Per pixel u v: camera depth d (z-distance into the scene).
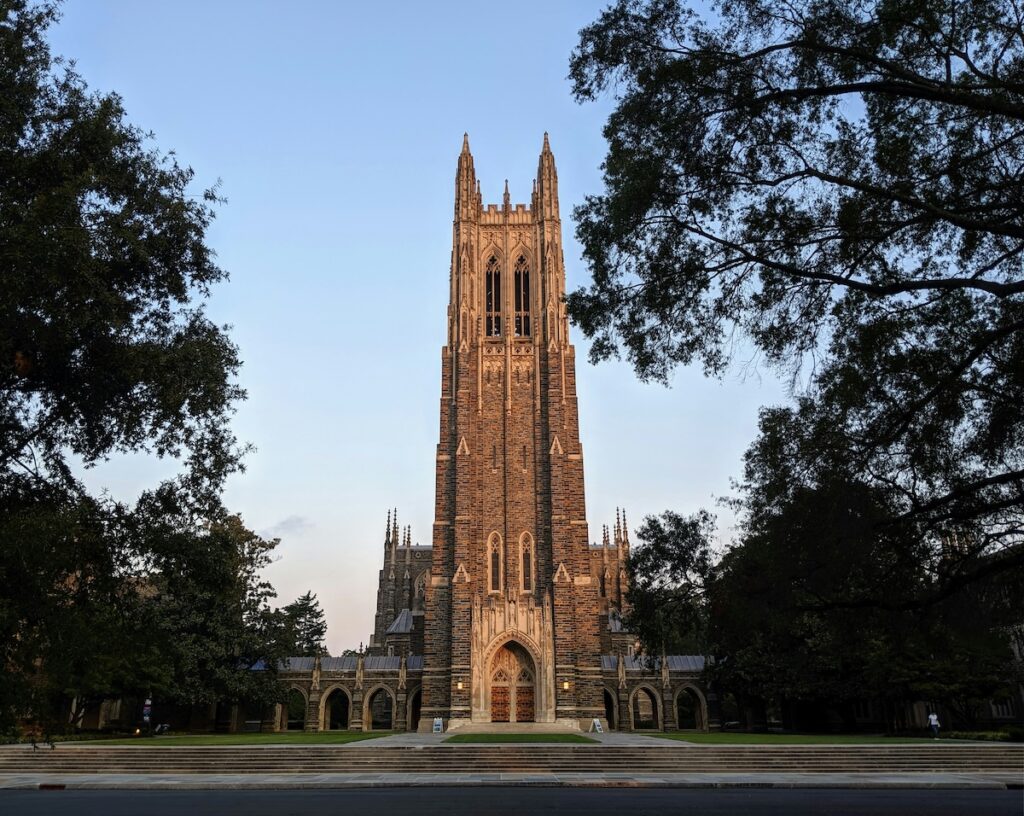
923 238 20.78
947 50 18.48
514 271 96.62
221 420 27.02
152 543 25.39
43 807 25.42
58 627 21.72
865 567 22.50
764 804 25.52
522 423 89.38
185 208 25.80
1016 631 26.14
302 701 112.62
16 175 21.58
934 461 21.47
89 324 22.20
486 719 78.25
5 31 22.36
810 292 21.03
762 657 73.12
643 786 33.94
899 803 25.98
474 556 83.75
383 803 26.03
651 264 20.64
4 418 23.59
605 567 113.62
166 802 27.11
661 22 19.36
